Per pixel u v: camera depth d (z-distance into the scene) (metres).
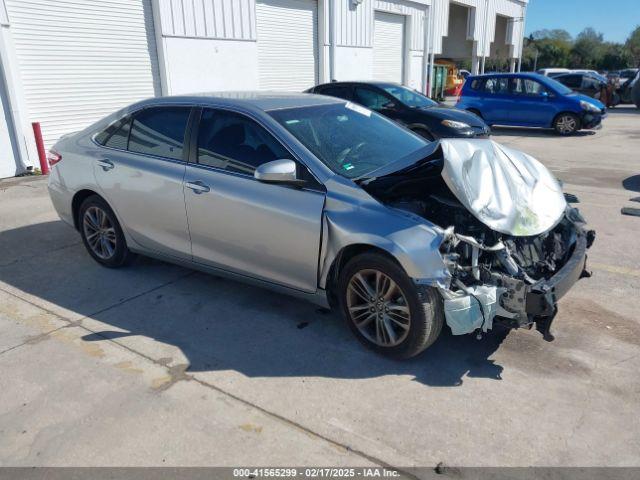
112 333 3.94
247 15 14.17
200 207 4.09
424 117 10.12
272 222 3.71
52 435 2.88
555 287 3.13
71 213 5.23
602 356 3.51
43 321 4.14
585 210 6.87
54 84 10.22
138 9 11.62
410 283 3.20
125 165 4.59
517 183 3.56
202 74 13.22
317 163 3.64
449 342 3.72
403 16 22.03
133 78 11.79
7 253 5.67
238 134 4.02
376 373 3.38
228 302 4.39
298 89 16.97
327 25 17.33
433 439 2.79
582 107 14.05
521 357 3.52
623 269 4.91
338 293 3.68
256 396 3.17
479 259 3.33
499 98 15.02
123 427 2.93
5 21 9.16
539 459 2.64
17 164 9.72
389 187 3.65
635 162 10.29
